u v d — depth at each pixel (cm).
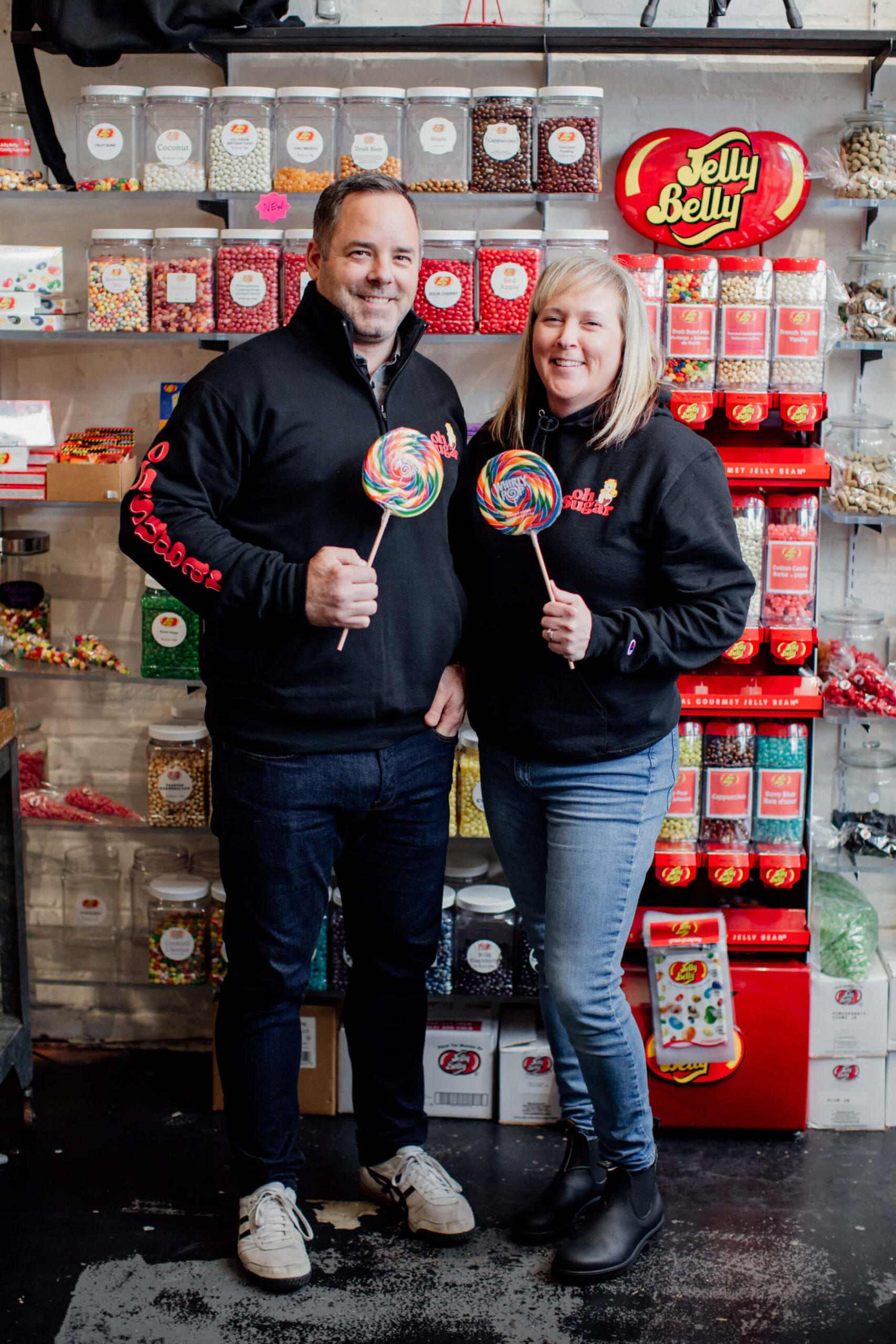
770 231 258
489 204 268
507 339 241
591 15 267
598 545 189
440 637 197
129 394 279
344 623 178
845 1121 256
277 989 199
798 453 240
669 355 236
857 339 247
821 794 286
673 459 187
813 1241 214
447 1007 268
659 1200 211
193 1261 207
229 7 240
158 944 271
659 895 261
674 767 203
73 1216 220
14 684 291
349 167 246
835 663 260
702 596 188
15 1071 263
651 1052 247
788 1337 189
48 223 276
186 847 289
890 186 249
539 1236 212
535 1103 256
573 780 194
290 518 188
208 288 245
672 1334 190
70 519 284
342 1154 243
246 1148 204
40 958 295
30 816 268
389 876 205
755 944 248
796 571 244
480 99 242
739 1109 249
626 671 184
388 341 194
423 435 196
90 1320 192
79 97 271
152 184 247
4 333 247
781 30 240
